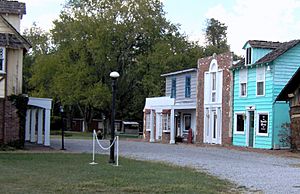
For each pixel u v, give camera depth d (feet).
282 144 100.37
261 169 59.52
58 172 50.14
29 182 41.91
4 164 58.49
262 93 104.27
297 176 52.16
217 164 65.62
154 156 77.97
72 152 82.79
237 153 89.04
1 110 87.25
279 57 101.45
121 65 172.65
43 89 176.65
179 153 86.58
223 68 117.91
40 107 99.96
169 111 134.62
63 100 167.12
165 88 163.94
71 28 163.94
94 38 160.66
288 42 106.32
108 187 40.09
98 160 66.28
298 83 91.15
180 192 38.27
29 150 86.22
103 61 162.30
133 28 166.50
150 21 166.81
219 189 40.96
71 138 148.25
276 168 61.31
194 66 176.45
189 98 134.00
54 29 170.81
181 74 138.72
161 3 172.55
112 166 58.18
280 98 96.07
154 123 143.33
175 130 139.74
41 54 191.72
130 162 64.44
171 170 55.36
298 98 92.12
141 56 168.45
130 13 165.89
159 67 166.61
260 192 39.70
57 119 214.90
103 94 159.74
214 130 122.01
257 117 105.40
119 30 163.02
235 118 113.29
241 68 110.63
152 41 173.78
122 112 202.18
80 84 161.68
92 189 38.78
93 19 161.68
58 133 187.01
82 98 166.09
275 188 42.29
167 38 179.83
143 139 147.23
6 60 87.66
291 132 93.86
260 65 103.96
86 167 56.08
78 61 164.25
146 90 174.70
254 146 106.01
